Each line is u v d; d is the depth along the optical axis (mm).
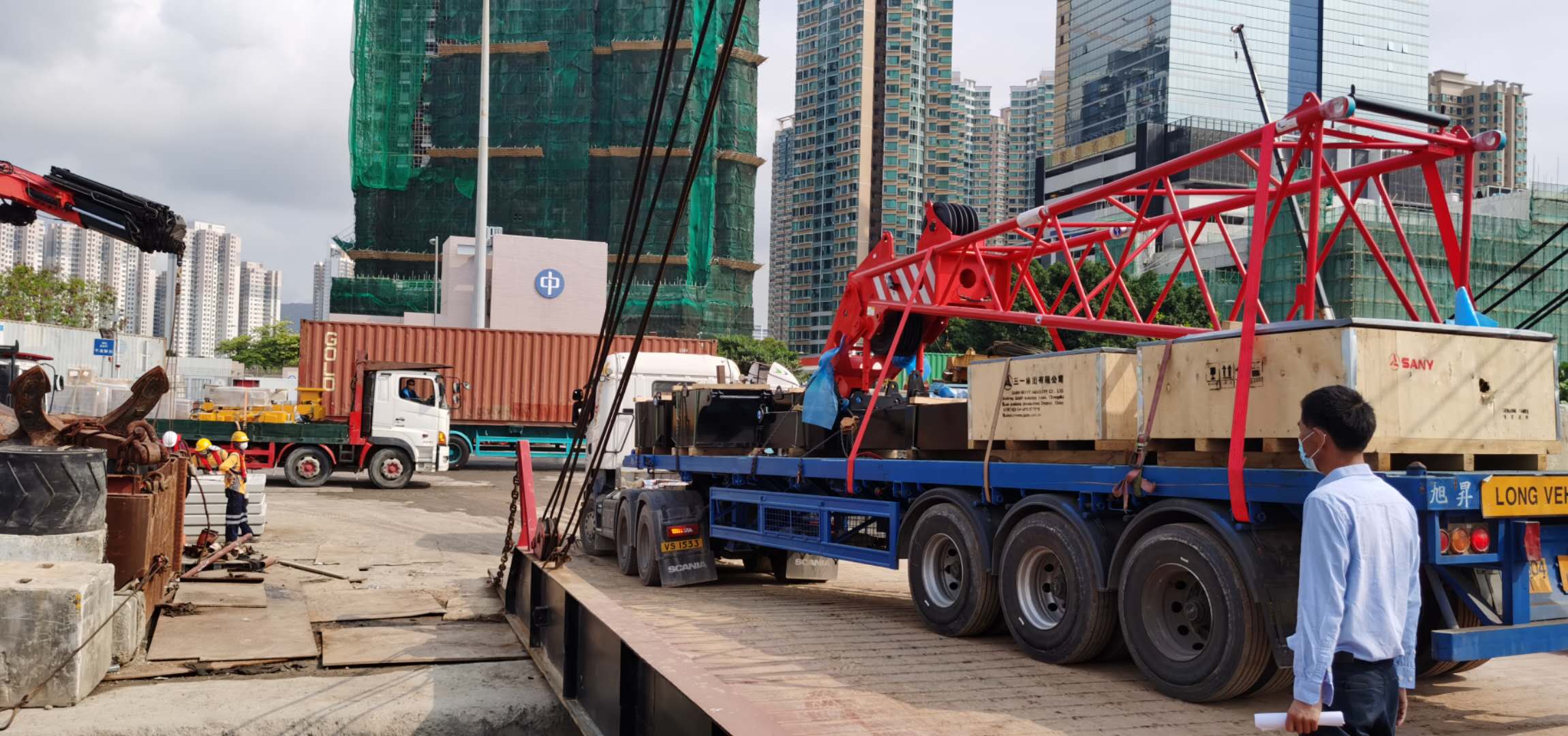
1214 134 139375
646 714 4527
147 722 5625
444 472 27641
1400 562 3285
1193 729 5055
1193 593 5699
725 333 127562
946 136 174250
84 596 5988
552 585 6922
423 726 6020
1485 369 5270
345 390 28531
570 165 124938
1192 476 5605
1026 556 6730
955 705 5484
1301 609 3258
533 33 125938
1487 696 5938
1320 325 4992
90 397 17719
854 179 169000
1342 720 3145
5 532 6523
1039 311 8570
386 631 8203
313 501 19672
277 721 5812
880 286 9523
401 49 123000
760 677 6145
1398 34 174500
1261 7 168000
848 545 8844
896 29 169750
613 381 19875
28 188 11570
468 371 29406
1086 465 6277
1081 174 157750
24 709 5789
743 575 11688
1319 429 3422
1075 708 5449
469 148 125438
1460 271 6250
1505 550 4910
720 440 10578
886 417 8547
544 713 6262
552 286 89000
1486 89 170375
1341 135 5980
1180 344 5766
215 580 9992
